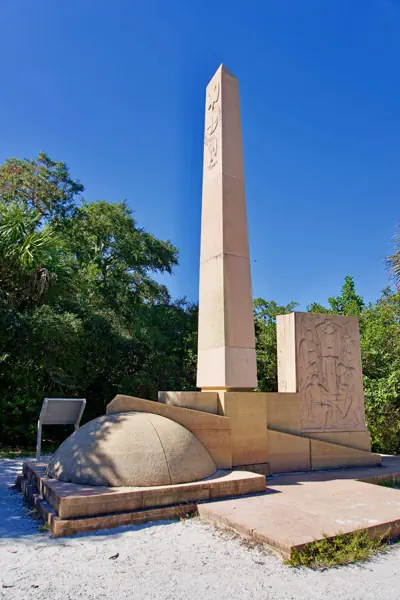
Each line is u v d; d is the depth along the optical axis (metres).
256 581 3.17
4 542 3.98
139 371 15.15
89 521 4.25
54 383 12.64
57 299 12.54
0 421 11.89
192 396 6.71
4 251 10.89
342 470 7.67
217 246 7.67
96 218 21.00
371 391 11.77
